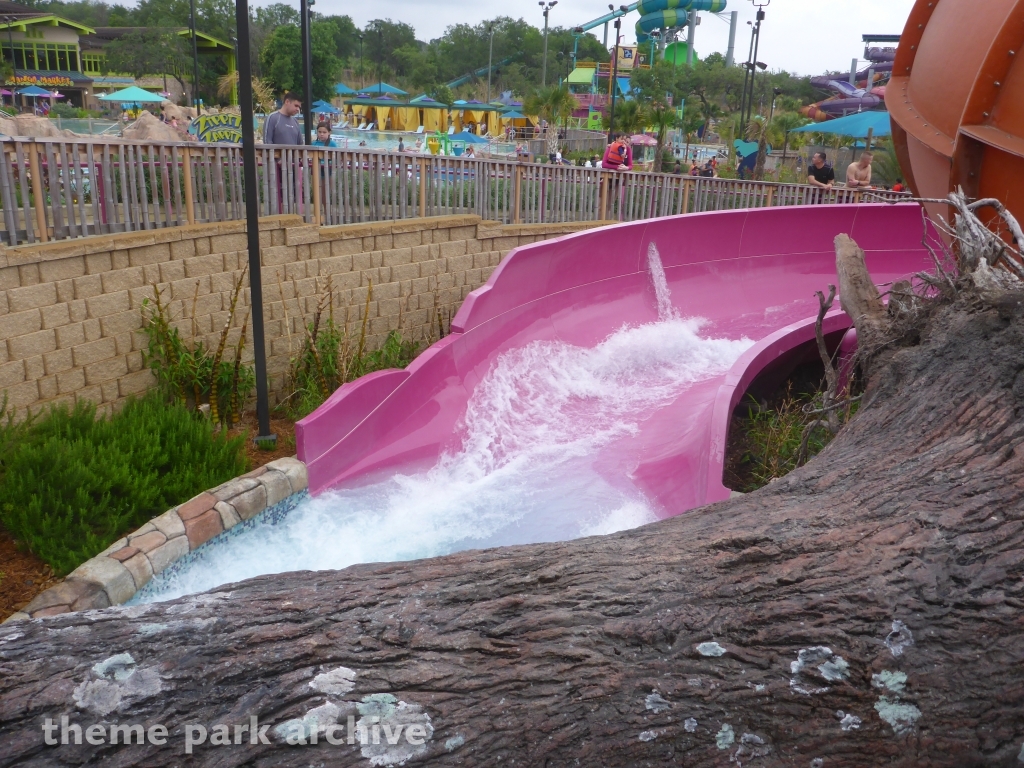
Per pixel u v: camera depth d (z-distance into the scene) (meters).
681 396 9.32
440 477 7.50
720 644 2.33
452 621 2.36
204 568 5.88
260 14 79.81
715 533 2.81
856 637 2.34
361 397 7.36
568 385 9.39
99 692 2.01
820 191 15.79
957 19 8.66
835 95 75.62
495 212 12.12
